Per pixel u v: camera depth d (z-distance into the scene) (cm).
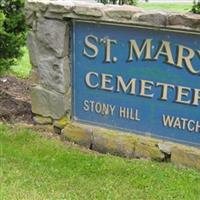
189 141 506
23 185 462
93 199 441
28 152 526
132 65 520
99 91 549
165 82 505
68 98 569
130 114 536
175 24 479
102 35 528
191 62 486
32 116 612
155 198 445
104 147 547
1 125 590
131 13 499
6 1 679
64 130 571
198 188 460
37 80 584
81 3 538
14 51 714
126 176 482
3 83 730
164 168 499
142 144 526
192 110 497
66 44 552
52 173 484
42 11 552
